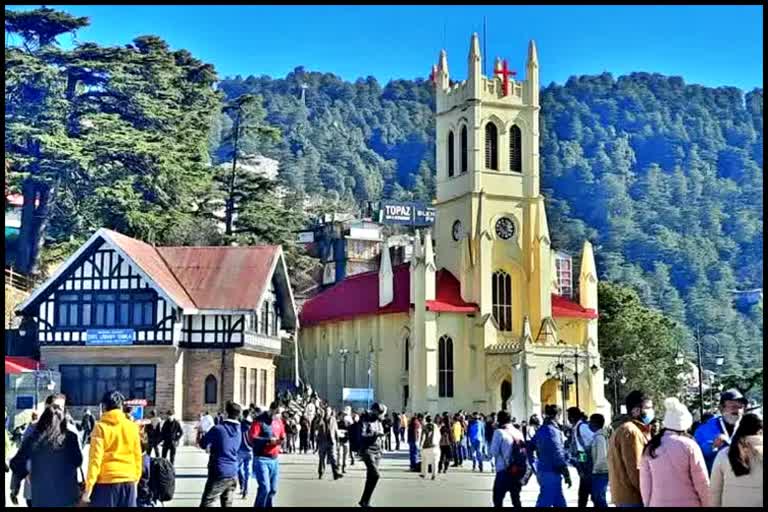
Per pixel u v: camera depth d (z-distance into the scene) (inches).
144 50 3607.3
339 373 4072.3
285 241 4143.7
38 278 3198.8
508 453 904.3
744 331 6761.8
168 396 2509.8
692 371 4972.9
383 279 3865.7
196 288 2655.0
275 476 916.6
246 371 2696.9
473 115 3860.7
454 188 3917.3
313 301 4352.9
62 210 3289.9
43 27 3341.5
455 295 3757.4
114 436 649.6
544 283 3796.8
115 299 2549.2
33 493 636.1
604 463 837.8
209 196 3927.2
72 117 3326.8
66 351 2554.1
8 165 3147.1
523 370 3496.6
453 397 3646.7
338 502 1147.3
